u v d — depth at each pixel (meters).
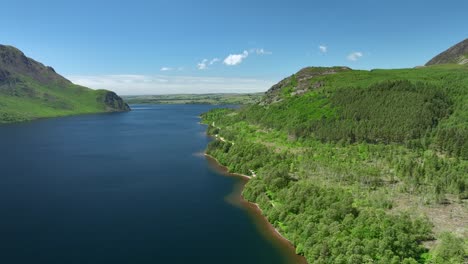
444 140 170.50
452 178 130.00
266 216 126.94
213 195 153.00
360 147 185.88
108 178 180.38
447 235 90.75
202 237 113.12
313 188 124.62
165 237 113.31
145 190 160.75
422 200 120.56
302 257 99.50
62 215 131.12
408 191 129.12
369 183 136.88
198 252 103.75
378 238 91.69
